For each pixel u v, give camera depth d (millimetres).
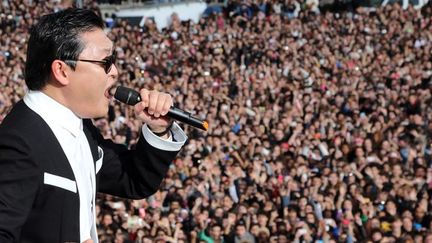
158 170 3182
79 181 2799
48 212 2697
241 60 31297
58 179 2709
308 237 14570
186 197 16281
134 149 3244
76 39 2768
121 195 3266
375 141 21016
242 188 17188
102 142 3281
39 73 2793
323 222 15062
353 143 20609
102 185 3244
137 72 28750
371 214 15820
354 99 24984
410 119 22109
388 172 18031
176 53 31688
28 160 2664
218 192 16609
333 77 28469
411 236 14227
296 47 31719
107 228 13555
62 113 2795
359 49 31156
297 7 37500
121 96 3072
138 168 3193
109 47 2842
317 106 24578
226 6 37594
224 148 19922
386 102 25203
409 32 32656
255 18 35219
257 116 23781
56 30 2768
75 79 2775
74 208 2762
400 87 26719
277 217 15477
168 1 40000
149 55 30797
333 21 34344
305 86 27547
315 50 31266
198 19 40062
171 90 26516
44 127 2744
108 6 39781
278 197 16766
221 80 28109
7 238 2566
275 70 29141
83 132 2959
